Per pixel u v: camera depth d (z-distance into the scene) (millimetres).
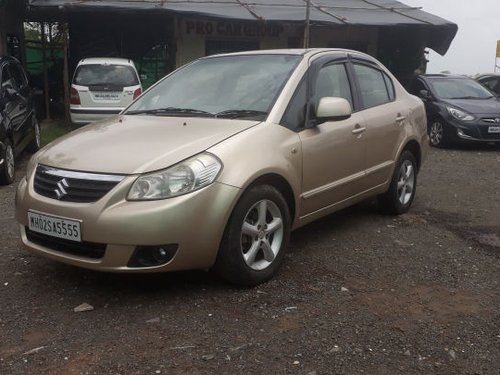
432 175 8516
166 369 2924
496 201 6863
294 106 4340
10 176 7531
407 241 5113
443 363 3039
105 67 11789
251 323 3424
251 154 3807
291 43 16844
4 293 3842
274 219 4051
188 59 16062
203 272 4180
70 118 12203
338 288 3982
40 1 13172
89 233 3441
